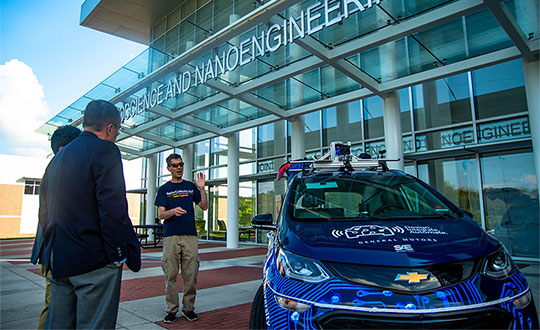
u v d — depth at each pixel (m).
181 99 11.07
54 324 2.23
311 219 3.02
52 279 2.24
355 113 11.98
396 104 8.92
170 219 4.24
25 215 28.58
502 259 2.32
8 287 6.23
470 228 2.68
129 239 2.45
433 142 10.12
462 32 6.75
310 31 6.37
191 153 17.52
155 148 18.55
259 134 15.00
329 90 9.72
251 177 14.73
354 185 3.58
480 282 2.10
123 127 14.58
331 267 2.23
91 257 2.21
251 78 9.32
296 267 2.33
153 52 10.77
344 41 7.30
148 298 5.34
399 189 3.47
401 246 2.32
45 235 2.29
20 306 4.88
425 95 10.42
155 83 10.64
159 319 4.21
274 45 7.32
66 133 3.28
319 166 4.11
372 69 8.22
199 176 4.61
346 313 2.00
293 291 2.20
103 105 2.54
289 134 13.77
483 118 9.34
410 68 8.14
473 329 1.94
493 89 9.26
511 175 8.88
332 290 2.11
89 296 2.21
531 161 8.64
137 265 2.48
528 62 6.78
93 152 2.31
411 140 10.55
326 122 12.75
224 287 6.14
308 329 2.04
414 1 6.03
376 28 6.88
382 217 2.99
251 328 2.71
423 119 10.41
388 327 1.93
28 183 29.06
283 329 2.11
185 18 12.76
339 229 2.69
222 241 16.52
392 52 7.52
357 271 2.17
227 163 15.06
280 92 9.91
